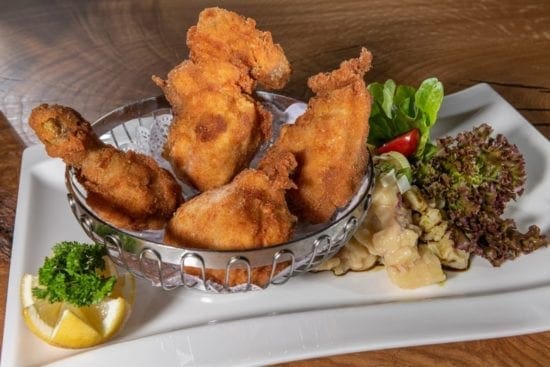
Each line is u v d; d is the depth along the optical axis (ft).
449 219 1.98
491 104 2.44
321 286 1.85
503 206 2.03
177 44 2.88
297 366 1.65
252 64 1.82
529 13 3.14
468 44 2.92
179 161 1.83
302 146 1.76
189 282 1.69
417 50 2.87
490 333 1.69
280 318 1.72
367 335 1.68
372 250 1.89
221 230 1.60
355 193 1.79
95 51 2.85
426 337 1.68
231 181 1.83
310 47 2.87
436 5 3.19
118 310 1.66
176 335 1.68
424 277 1.85
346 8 3.13
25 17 3.09
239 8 3.13
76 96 2.59
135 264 1.70
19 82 2.66
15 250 1.90
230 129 1.80
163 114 2.11
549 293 1.81
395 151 2.08
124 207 1.69
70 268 1.63
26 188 2.09
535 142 2.28
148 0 3.20
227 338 1.67
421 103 2.15
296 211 1.77
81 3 3.18
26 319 1.65
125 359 1.63
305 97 2.56
